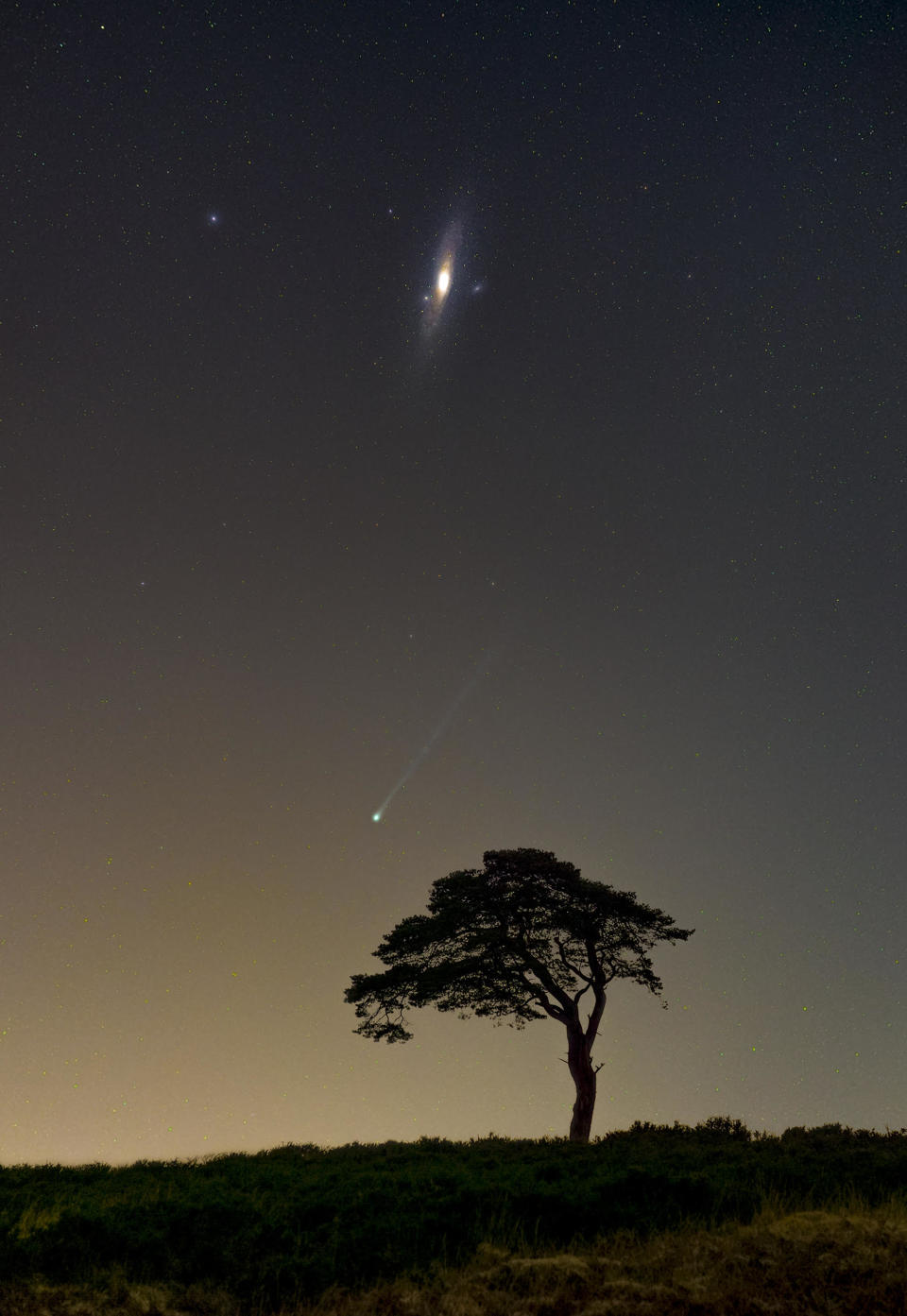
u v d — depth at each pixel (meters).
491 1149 21.20
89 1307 10.73
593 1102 25.88
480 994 26.86
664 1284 10.33
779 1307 9.23
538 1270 10.96
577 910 26.86
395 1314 10.27
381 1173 15.92
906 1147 18.91
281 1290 11.44
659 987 27.09
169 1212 13.41
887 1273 9.91
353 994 27.14
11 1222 12.98
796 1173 15.43
